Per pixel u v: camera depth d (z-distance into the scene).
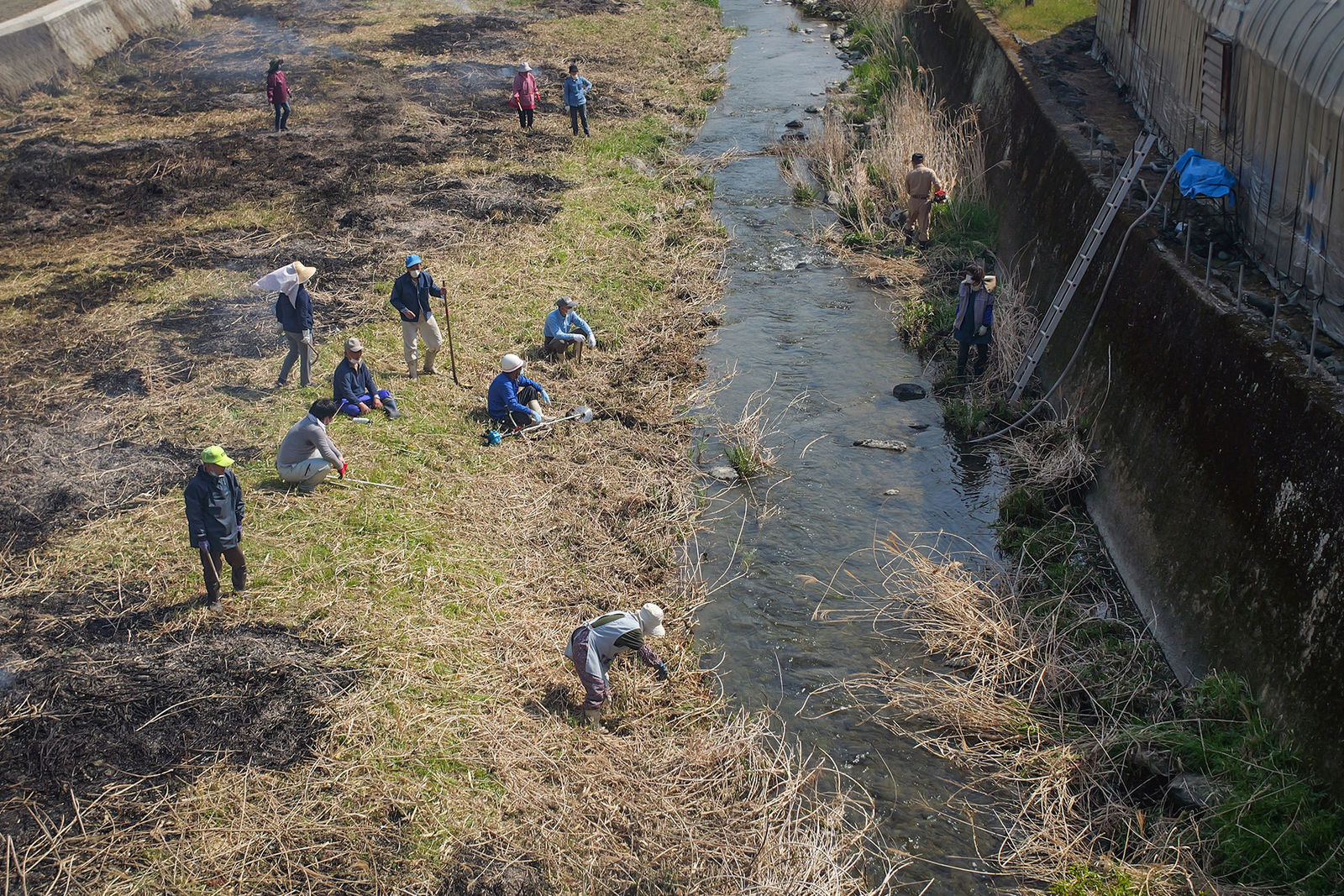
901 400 13.42
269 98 21.98
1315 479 7.73
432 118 23.36
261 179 19.67
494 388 11.99
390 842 6.90
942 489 11.68
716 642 9.49
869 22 30.36
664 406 13.04
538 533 10.38
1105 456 11.19
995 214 17.47
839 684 8.98
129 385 12.48
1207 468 9.21
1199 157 11.03
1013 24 20.70
